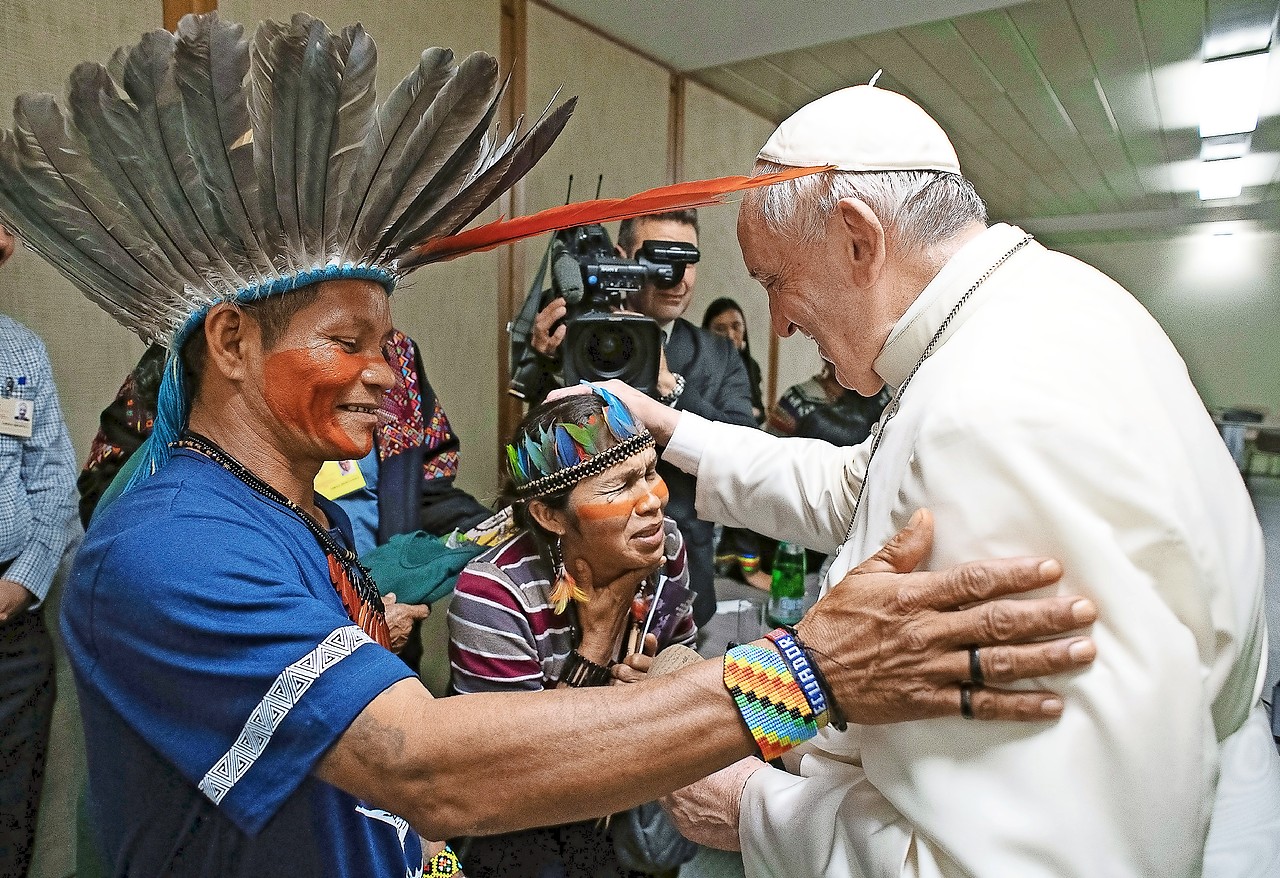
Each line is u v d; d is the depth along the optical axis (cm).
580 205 63
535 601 92
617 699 50
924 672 50
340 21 148
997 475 53
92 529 55
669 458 111
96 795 54
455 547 120
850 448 102
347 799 54
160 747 49
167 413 60
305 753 47
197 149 50
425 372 167
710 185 61
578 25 177
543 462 88
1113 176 215
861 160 68
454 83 55
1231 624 56
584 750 48
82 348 149
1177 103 179
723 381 162
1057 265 67
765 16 162
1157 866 50
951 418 56
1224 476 62
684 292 159
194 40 48
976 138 204
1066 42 158
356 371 56
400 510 139
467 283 190
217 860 52
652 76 194
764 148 76
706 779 78
